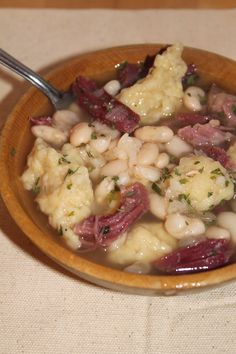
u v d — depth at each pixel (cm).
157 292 21
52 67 35
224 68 29
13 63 28
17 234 27
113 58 30
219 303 24
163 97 29
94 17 38
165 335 24
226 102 29
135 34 37
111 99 28
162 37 37
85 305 25
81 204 24
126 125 28
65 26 38
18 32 37
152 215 25
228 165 26
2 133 25
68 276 26
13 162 25
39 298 25
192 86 30
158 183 26
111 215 24
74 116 29
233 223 25
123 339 24
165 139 27
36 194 25
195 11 38
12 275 26
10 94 33
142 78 30
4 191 23
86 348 23
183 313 24
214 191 25
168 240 24
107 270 21
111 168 26
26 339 24
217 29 37
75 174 24
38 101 28
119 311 24
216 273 21
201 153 27
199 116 29
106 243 24
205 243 24
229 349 23
